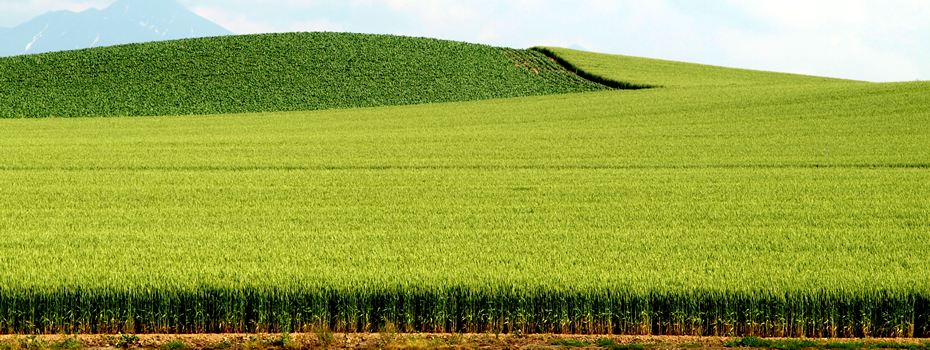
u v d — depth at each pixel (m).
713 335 7.18
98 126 29.30
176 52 50.50
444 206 13.23
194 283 7.32
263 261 8.59
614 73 48.78
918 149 20.09
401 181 16.47
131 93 40.22
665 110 30.66
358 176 17.20
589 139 23.80
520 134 25.23
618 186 15.57
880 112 26.78
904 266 8.37
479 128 27.52
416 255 8.89
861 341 6.95
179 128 28.64
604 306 7.21
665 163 19.16
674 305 7.19
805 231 10.69
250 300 7.25
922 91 30.42
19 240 9.85
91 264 8.34
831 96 31.34
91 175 17.23
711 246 9.57
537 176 17.16
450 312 7.26
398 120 30.81
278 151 21.59
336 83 44.47
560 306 7.22
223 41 54.81
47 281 7.35
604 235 10.38
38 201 13.70
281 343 6.83
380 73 47.47
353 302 7.19
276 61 49.16
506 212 12.64
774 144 21.80
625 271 7.96
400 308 7.30
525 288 7.27
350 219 11.90
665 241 9.89
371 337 7.01
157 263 8.34
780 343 6.86
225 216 12.15
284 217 12.02
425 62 51.25
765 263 8.51
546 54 58.72
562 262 8.55
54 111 34.84
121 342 6.85
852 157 19.25
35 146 22.52
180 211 12.66
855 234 10.39
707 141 22.75
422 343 6.75
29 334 7.09
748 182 15.98
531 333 7.22
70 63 46.66
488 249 9.30
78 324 7.20
